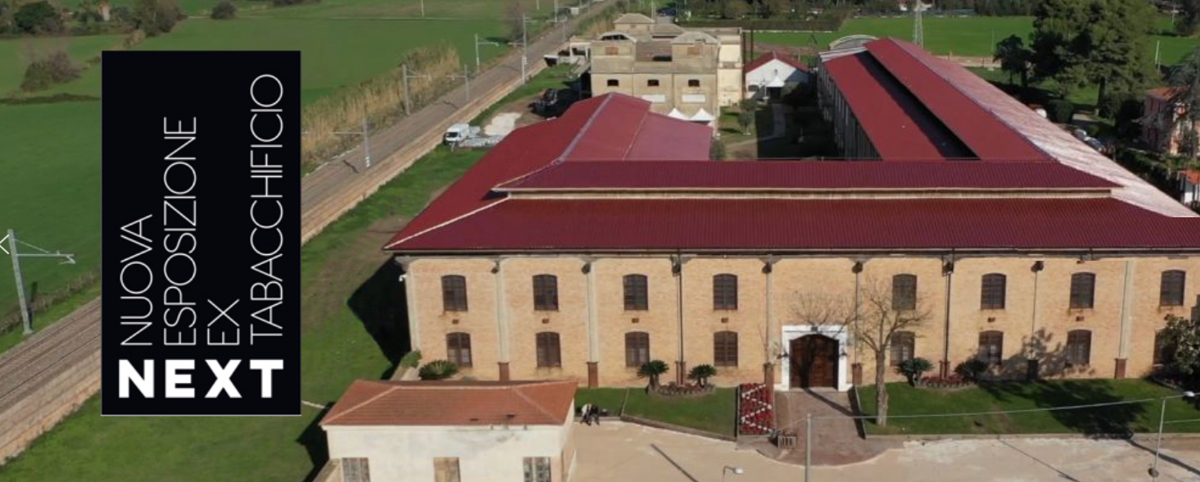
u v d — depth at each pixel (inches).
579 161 3225.9
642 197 3019.2
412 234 2979.8
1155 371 2817.4
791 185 2974.9
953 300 2780.5
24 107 7554.1
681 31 6875.0
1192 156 4781.0
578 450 2605.8
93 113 7313.0
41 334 3366.1
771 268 2783.0
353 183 5032.0
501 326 2903.5
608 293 2851.9
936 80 4771.2
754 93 6934.1
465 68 7578.7
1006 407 2709.2
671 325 2861.7
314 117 6210.6
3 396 2896.2
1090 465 2444.6
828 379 2891.2
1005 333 2802.7
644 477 2469.2
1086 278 2753.4
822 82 6441.9
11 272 4094.5
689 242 2802.7
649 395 2866.6
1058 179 2935.5
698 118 5831.7
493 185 3324.3
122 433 2768.2
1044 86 6958.7
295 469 2568.9
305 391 2989.7
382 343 3297.2
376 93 7066.9
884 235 2783.0
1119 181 3211.1
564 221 2933.1
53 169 5777.6
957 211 2878.9
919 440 2586.1
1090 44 6122.1
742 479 2444.6
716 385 2903.5
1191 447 2501.2
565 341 2903.5
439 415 2396.7
